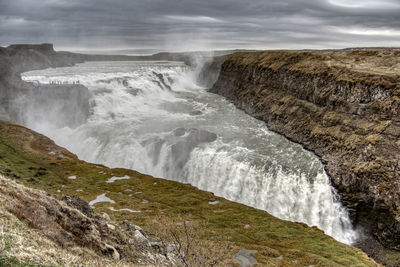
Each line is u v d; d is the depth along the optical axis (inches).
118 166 2778.1
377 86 2349.9
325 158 2352.4
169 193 1994.3
